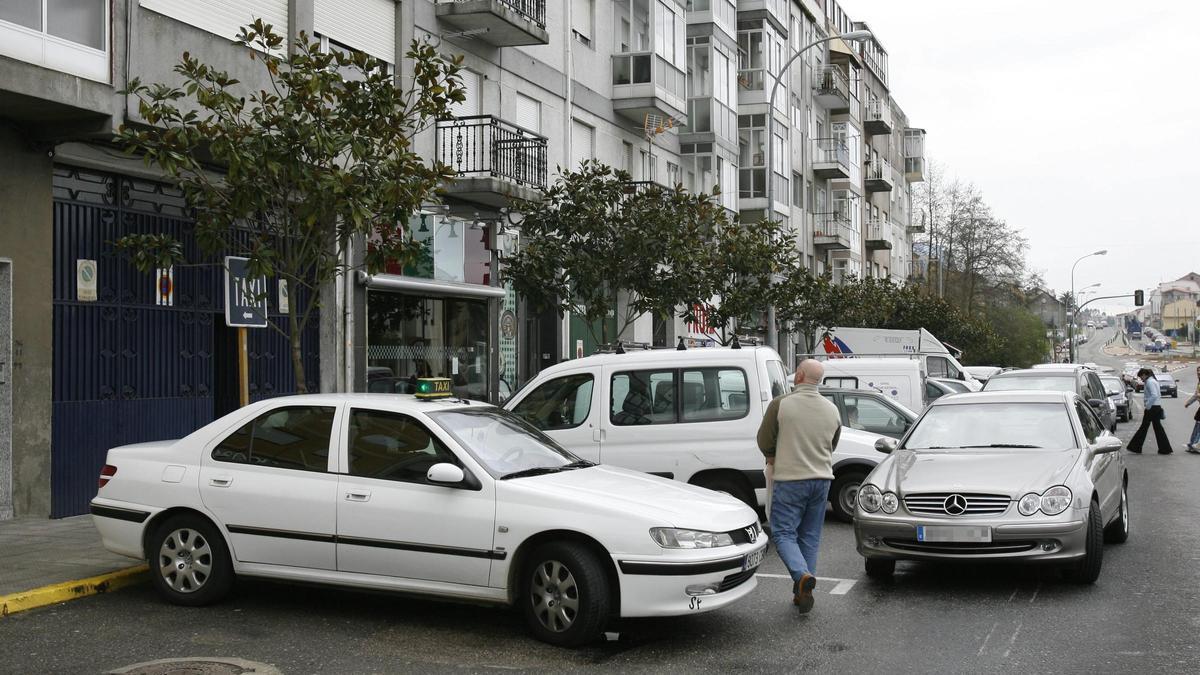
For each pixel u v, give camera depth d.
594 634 6.79
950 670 6.31
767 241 25.70
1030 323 67.94
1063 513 8.46
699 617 7.75
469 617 7.64
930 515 8.63
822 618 7.72
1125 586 8.76
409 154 10.86
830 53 50.38
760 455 10.98
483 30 19.72
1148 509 13.83
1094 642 6.93
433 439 7.44
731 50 32.28
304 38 11.05
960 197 64.56
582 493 7.06
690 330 30.55
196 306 13.79
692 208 18.56
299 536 7.50
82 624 7.37
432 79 11.08
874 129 60.25
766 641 7.05
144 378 12.99
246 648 6.80
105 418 12.41
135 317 12.88
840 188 48.53
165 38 12.40
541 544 6.98
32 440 11.47
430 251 18.23
